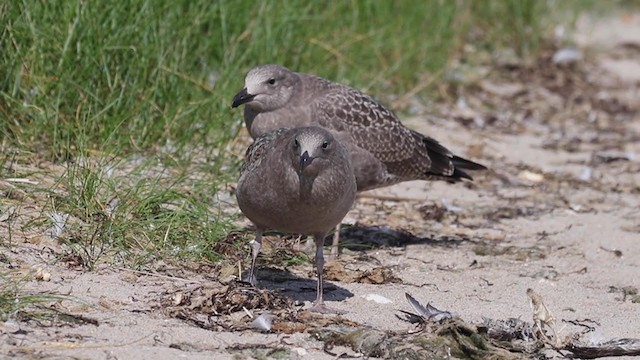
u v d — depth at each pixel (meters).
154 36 14.20
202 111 14.22
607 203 14.89
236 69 15.09
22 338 8.49
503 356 9.03
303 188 9.52
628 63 22.61
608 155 17.11
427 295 10.74
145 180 11.91
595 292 11.26
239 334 9.12
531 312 10.40
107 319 9.06
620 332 10.01
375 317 9.88
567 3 24.89
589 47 23.19
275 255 11.32
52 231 10.73
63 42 13.50
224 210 12.35
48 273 9.80
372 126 12.62
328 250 12.07
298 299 10.31
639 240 13.24
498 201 14.65
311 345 9.06
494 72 20.69
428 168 13.21
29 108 13.07
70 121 13.12
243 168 10.31
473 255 12.32
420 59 18.94
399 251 12.30
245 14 15.90
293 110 12.52
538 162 16.64
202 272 10.61
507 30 22.16
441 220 13.62
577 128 18.61
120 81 13.73
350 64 17.33
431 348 9.02
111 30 13.85
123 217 11.08
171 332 8.96
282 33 16.25
